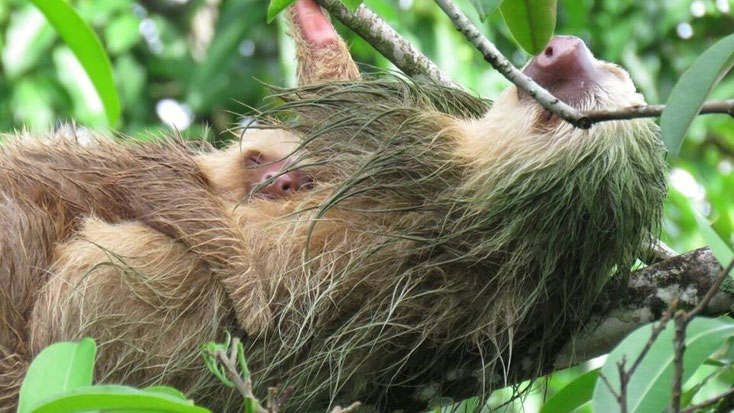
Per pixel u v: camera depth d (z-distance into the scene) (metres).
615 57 11.19
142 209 5.92
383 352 5.75
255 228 5.92
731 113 3.66
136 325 5.66
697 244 9.27
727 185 10.77
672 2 11.34
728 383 7.63
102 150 6.45
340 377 5.72
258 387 5.74
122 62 11.88
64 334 5.52
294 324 5.71
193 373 5.77
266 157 6.38
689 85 3.77
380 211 5.72
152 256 5.72
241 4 11.90
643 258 5.79
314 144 6.13
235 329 5.75
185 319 5.74
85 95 10.77
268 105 6.92
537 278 5.61
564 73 5.51
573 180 5.46
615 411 3.91
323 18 7.43
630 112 3.82
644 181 5.56
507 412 6.80
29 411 3.40
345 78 7.29
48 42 10.48
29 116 10.55
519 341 5.76
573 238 5.52
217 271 5.64
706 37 12.01
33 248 5.78
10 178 6.00
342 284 5.71
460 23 4.03
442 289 5.66
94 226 5.81
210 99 12.48
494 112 5.87
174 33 12.98
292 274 5.74
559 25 10.62
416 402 5.86
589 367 7.22
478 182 5.67
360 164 5.93
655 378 3.97
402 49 6.58
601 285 5.56
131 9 11.94
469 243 5.66
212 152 6.96
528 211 5.54
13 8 10.78
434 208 5.73
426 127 5.91
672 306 3.68
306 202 5.91
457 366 5.82
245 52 13.06
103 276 5.61
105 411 3.60
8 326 5.59
